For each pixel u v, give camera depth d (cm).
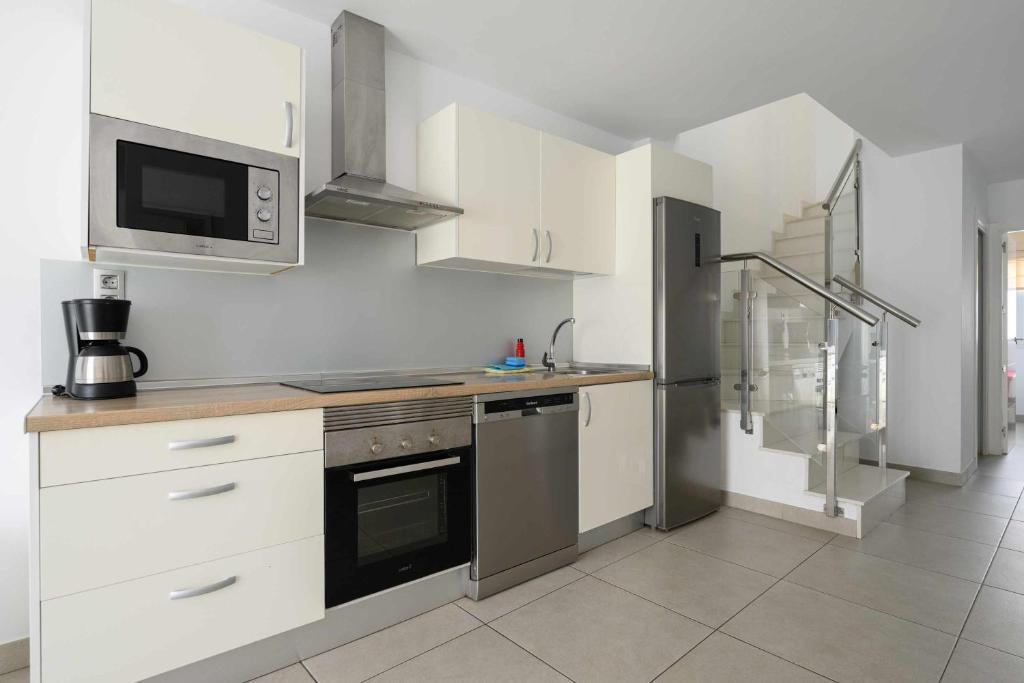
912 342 434
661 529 302
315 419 176
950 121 366
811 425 311
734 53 276
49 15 186
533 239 277
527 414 236
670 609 212
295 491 171
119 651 141
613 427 278
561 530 252
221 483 157
